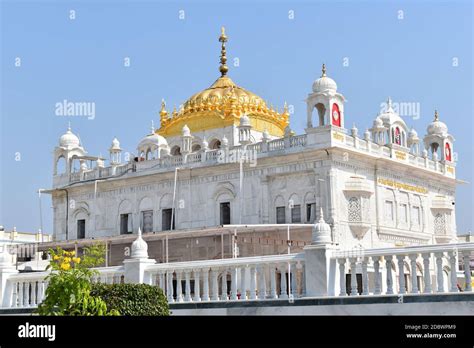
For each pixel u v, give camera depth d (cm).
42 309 1777
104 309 1795
